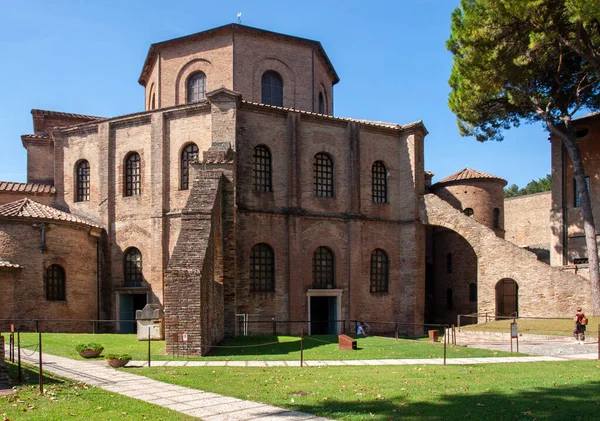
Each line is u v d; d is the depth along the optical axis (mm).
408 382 15672
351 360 21062
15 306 30438
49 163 40500
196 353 21344
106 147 36875
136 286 35344
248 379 16078
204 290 22422
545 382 15523
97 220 36688
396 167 40750
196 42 39031
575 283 33281
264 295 34500
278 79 39969
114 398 13211
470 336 30875
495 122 38594
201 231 24047
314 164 37656
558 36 30688
